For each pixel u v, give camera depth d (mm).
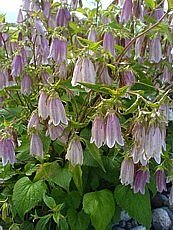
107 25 469
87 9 559
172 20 494
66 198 487
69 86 445
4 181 514
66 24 520
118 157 507
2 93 520
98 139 398
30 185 463
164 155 473
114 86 449
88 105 465
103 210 463
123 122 473
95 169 506
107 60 451
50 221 493
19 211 456
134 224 562
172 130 599
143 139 392
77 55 440
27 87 477
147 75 564
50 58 487
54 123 409
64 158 486
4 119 477
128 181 436
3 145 434
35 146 442
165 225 571
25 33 498
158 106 395
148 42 505
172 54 540
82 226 476
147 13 553
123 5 489
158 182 477
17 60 465
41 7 536
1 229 486
